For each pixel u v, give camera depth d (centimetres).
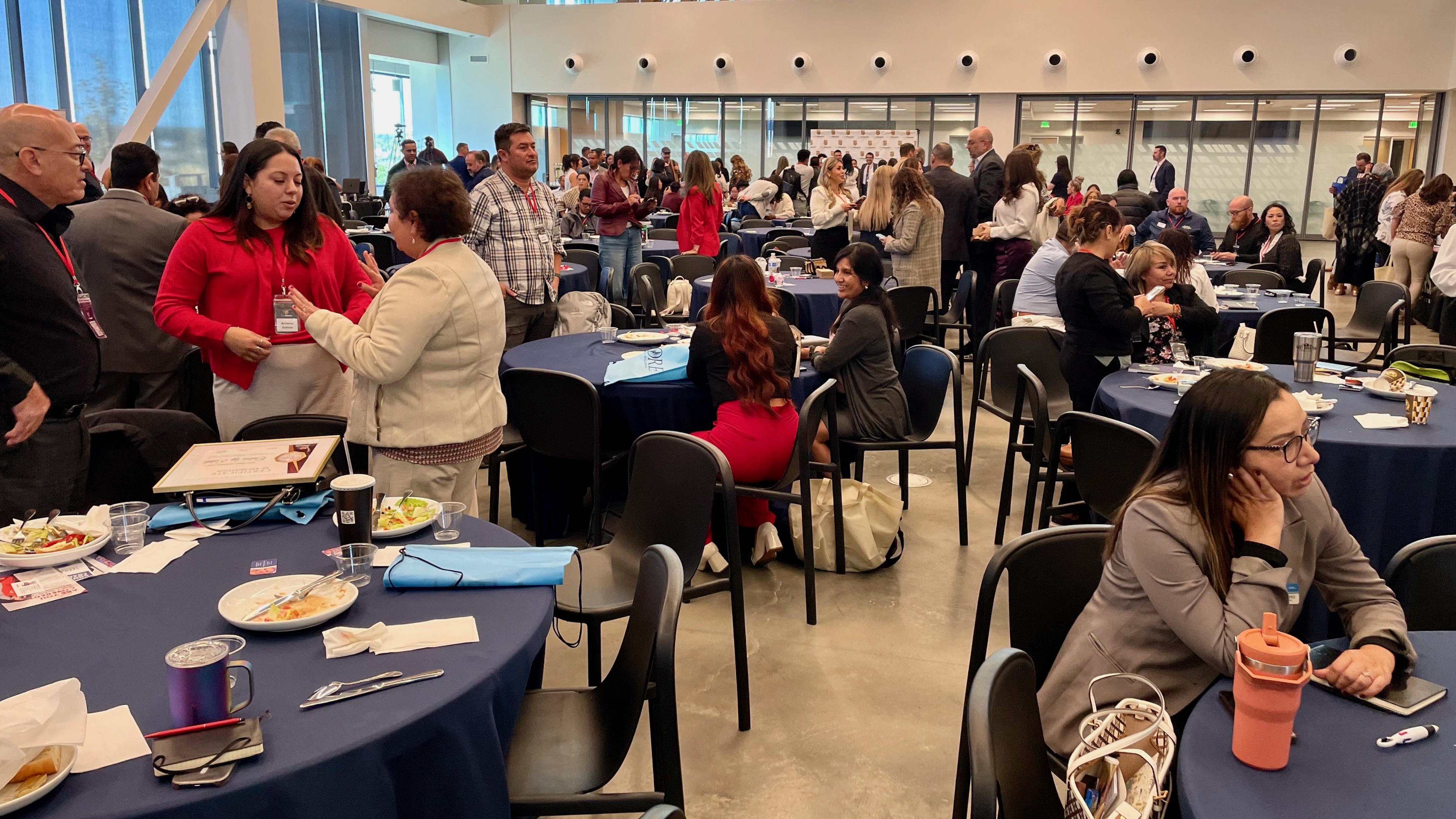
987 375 625
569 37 1566
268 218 278
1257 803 114
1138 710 129
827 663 286
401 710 131
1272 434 148
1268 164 1368
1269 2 1302
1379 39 1284
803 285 610
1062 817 132
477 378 250
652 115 1580
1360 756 123
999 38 1388
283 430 260
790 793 226
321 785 119
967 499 405
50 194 235
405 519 199
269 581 167
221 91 1150
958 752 242
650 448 247
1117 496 287
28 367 227
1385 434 278
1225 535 151
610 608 219
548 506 367
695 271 732
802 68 1471
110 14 1029
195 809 111
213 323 267
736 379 305
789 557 362
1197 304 434
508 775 165
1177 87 1351
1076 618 180
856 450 377
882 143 1486
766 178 1534
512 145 443
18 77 948
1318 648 154
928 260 655
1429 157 1330
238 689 135
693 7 1502
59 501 233
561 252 491
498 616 160
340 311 300
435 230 237
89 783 114
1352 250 910
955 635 305
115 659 144
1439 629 177
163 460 241
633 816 221
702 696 267
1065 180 963
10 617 157
